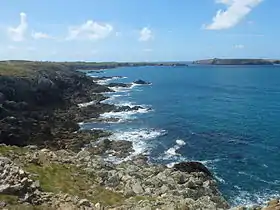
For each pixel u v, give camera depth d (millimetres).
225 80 192125
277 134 60281
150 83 178250
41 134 56750
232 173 40750
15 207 17031
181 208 23391
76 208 18672
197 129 65625
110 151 50438
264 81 181625
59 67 154875
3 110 59875
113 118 76750
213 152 49719
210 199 31188
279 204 21703
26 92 77188
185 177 36844
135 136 60344
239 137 58594
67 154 38906
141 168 38844
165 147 52781
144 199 24500
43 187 21625
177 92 136375
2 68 98438
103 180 28078
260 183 37469
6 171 20250
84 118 76188
